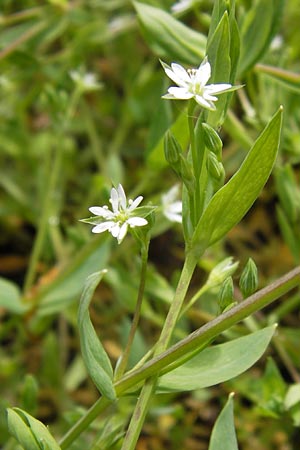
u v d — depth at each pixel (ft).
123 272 0.49
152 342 0.55
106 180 0.59
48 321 0.53
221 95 0.33
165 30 0.44
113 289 0.56
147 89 0.62
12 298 0.49
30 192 0.62
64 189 0.62
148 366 0.32
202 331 0.31
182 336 0.47
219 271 0.35
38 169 0.61
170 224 0.50
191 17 0.62
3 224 0.62
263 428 0.50
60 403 0.52
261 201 0.63
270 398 0.43
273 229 0.62
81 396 0.54
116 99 0.68
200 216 0.33
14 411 0.32
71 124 0.65
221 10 0.34
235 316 0.31
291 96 0.50
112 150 0.62
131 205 0.33
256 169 0.31
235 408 0.49
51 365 0.52
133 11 0.65
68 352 0.57
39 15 0.57
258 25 0.43
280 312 0.48
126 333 0.46
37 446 0.32
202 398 0.52
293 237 0.47
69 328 0.57
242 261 0.60
